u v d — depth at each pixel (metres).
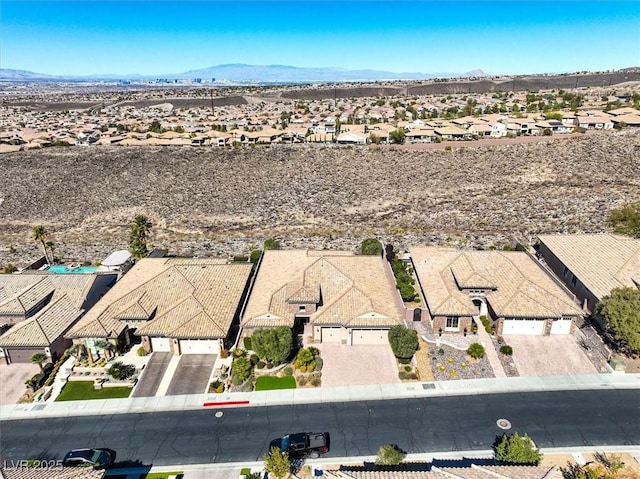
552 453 29.34
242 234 73.94
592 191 80.12
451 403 33.94
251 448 30.52
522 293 42.00
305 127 154.00
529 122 128.25
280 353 36.88
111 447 30.86
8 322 43.34
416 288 48.84
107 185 97.81
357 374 37.22
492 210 76.62
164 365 39.31
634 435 30.77
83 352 40.72
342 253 52.91
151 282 45.50
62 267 56.78
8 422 33.38
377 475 25.33
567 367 37.28
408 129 126.88
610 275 44.25
